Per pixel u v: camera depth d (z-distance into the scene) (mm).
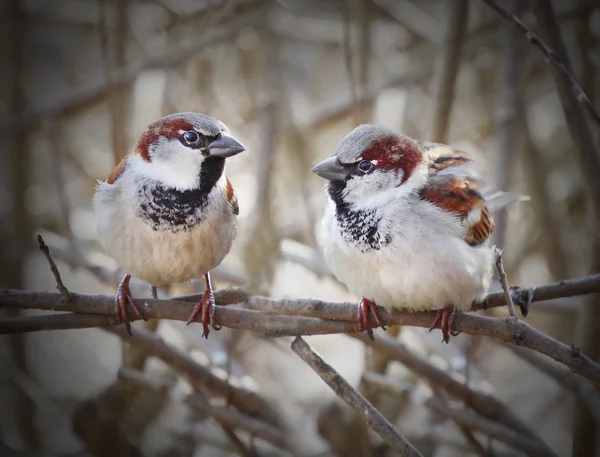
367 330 6586
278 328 6395
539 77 13008
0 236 12367
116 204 6676
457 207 6441
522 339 6000
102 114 13820
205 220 6676
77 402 11719
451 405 8188
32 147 12977
